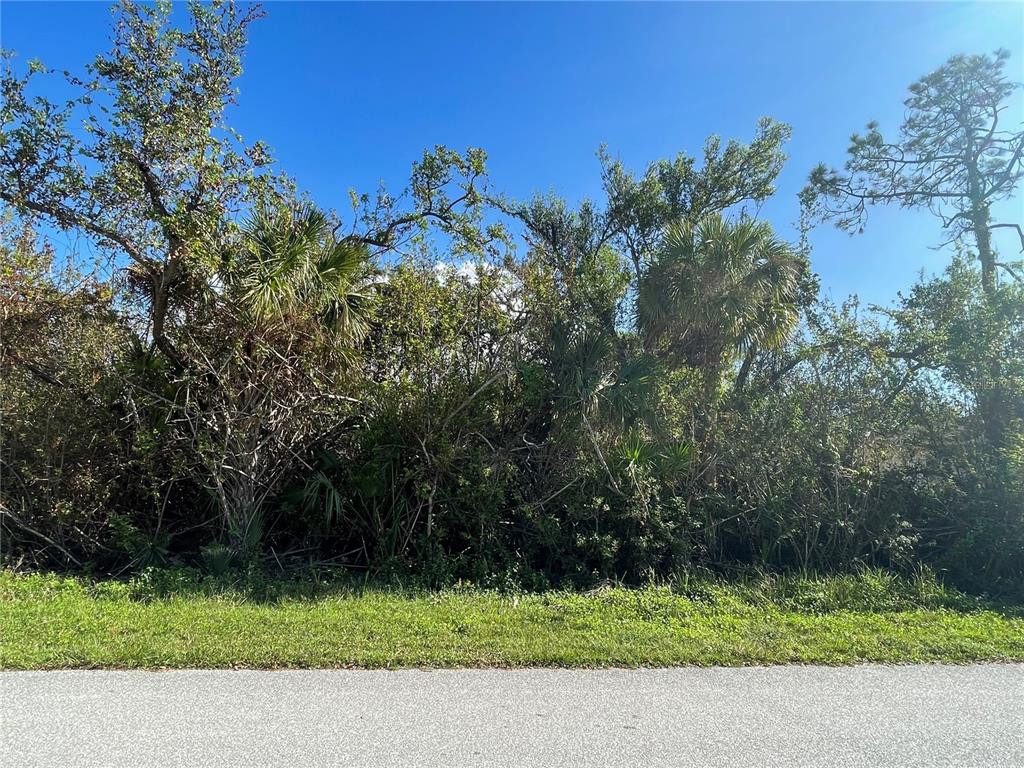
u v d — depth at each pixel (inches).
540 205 573.6
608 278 388.5
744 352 409.4
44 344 318.0
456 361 339.9
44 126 315.6
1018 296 366.6
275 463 321.7
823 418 356.8
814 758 137.7
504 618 235.9
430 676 177.8
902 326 383.6
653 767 132.0
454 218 415.8
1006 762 137.9
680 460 340.5
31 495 308.7
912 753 141.0
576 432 341.1
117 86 326.3
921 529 346.3
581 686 173.8
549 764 132.1
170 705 154.6
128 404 314.8
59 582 267.0
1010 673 192.2
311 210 326.3
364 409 332.5
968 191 625.9
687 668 190.4
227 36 340.5
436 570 306.5
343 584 292.0
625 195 568.4
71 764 127.5
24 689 162.2
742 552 355.3
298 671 179.0
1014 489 326.6
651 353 383.9
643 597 272.2
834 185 653.9
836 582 298.7
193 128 324.5
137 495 326.6
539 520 326.3
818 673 189.0
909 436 360.5
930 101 623.8
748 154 574.6
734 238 389.7
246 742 137.6
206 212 320.8
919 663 200.4
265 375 306.0
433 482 323.9
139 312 346.6
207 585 267.9
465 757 133.8
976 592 321.4
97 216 329.1
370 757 132.8
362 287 346.9
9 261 303.4
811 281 484.7
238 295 300.8
